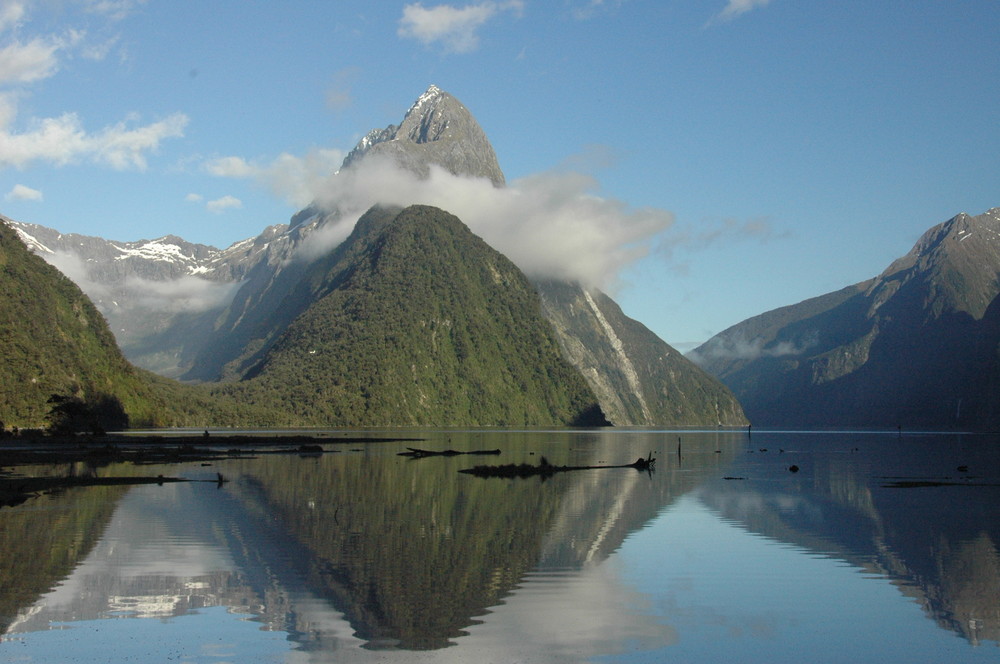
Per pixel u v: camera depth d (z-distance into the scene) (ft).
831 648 97.60
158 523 169.58
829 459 419.33
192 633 99.66
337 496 219.82
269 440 541.34
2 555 138.31
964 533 168.25
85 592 115.75
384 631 100.83
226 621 104.01
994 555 145.79
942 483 272.92
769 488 255.09
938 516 192.13
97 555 138.31
